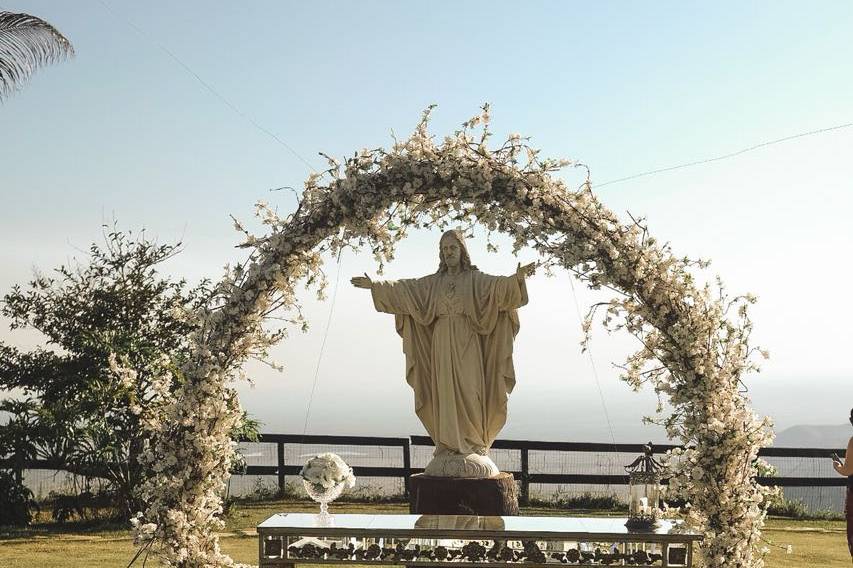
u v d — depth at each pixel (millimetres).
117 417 12156
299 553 7070
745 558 7008
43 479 12469
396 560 7043
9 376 13180
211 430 7348
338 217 7410
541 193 7277
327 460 7734
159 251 14594
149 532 7035
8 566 9156
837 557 10008
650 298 7137
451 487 8523
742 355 7117
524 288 8641
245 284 7375
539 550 7000
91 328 13883
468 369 8930
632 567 6988
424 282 9094
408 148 7379
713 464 7016
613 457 14648
